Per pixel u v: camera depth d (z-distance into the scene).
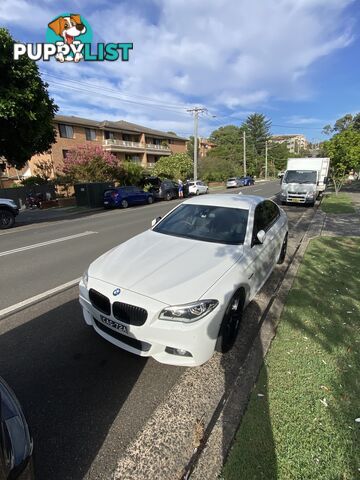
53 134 13.73
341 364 2.69
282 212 5.66
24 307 3.97
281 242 4.88
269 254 4.02
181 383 2.55
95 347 3.05
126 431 2.10
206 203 4.22
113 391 2.46
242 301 3.08
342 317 3.50
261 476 1.76
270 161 74.00
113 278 2.71
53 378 2.61
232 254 3.11
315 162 15.94
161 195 22.69
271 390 2.40
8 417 1.49
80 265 5.81
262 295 4.21
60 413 2.24
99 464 1.87
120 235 8.72
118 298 2.48
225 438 2.02
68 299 4.20
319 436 2.01
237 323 3.03
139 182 25.38
